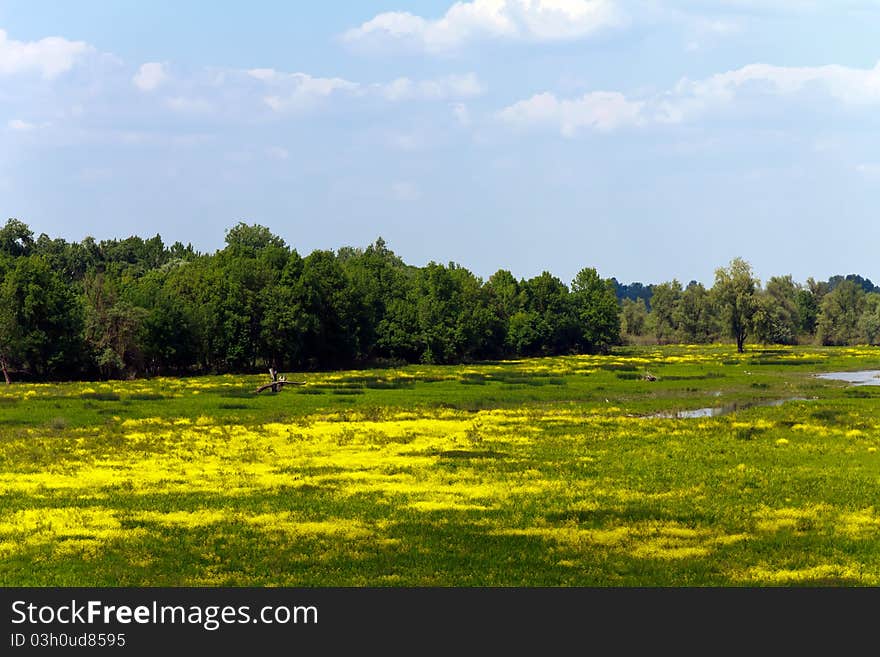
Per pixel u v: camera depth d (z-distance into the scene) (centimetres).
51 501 4156
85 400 8894
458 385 10900
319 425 6950
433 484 4559
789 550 3397
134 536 3559
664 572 3142
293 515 3884
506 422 7081
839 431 6412
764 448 5675
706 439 6091
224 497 4250
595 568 3186
